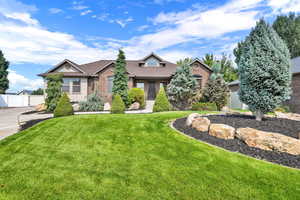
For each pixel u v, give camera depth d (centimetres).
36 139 550
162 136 552
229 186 298
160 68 2023
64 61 1695
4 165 377
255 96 578
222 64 2764
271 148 414
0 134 660
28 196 272
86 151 452
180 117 827
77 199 266
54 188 293
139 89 1570
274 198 270
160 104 1167
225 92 1330
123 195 276
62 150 462
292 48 2531
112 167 366
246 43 604
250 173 335
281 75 539
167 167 363
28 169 358
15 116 1180
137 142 509
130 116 834
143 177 327
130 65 2078
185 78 1410
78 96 1700
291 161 374
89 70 1903
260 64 555
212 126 548
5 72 3011
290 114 772
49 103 1291
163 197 271
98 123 706
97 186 299
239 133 487
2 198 267
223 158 396
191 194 279
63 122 726
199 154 419
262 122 577
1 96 2189
